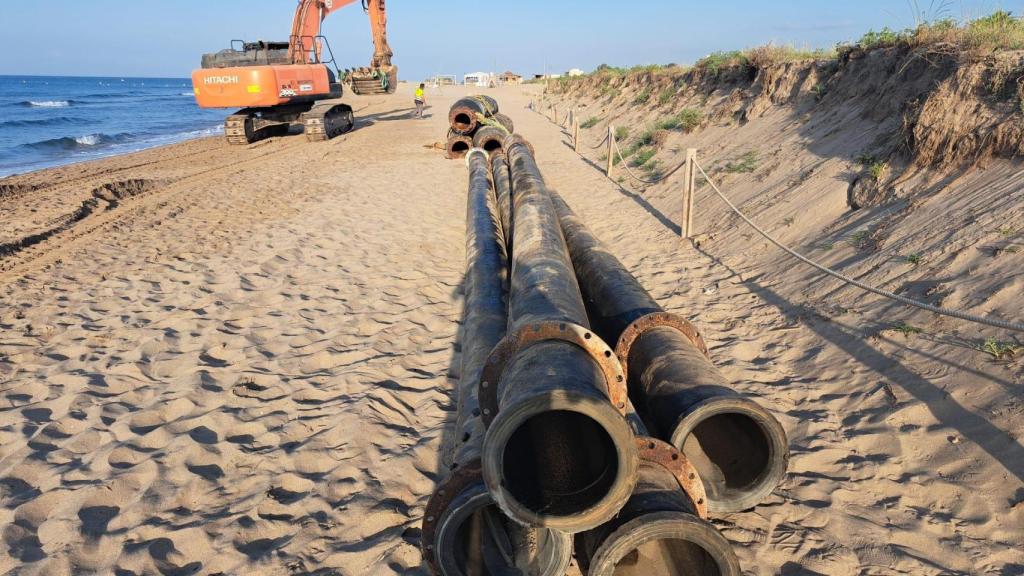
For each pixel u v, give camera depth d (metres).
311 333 6.31
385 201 12.40
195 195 13.08
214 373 5.46
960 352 4.43
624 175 14.91
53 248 9.38
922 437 4.00
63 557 3.39
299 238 9.71
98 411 4.83
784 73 12.82
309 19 22.70
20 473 4.09
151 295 7.36
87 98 87.19
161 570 3.33
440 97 47.75
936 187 6.64
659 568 2.88
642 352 3.80
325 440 4.47
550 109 33.00
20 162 21.92
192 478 4.07
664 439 3.15
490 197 9.59
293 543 3.50
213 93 20.03
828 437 4.24
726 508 3.26
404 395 5.14
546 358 2.84
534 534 3.00
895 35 9.91
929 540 3.31
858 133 8.95
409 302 7.19
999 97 6.66
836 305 5.83
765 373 5.21
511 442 3.08
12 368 5.57
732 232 8.80
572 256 6.22
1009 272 4.79
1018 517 3.29
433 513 2.76
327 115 22.31
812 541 3.38
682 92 18.62
